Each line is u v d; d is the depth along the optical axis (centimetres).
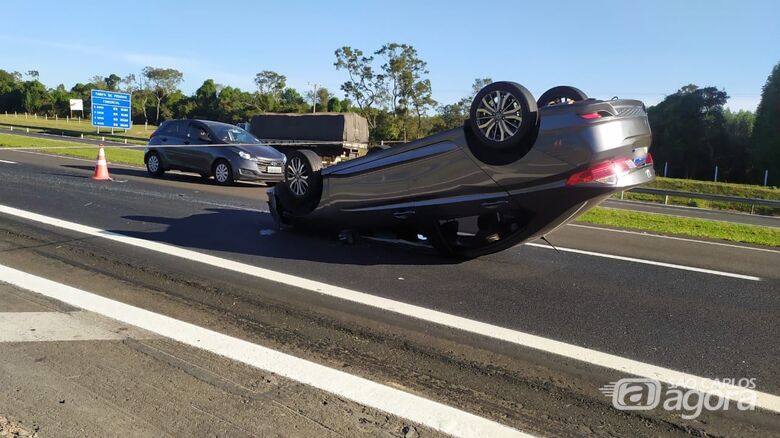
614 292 530
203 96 8719
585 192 503
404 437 266
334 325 415
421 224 620
